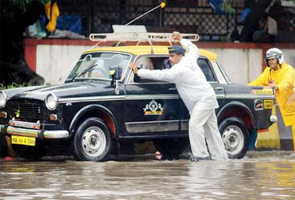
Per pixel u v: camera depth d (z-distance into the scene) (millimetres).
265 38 36219
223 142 22344
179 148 23344
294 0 35531
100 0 35406
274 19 36562
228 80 22875
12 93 21609
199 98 21469
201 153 21547
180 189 15477
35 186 15859
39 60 34406
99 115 21125
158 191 15203
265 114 23219
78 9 35438
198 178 17156
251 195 14836
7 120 21672
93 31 35531
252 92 22984
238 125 22734
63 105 20312
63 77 22750
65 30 35156
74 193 14922
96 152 20859
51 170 18594
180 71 21219
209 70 22688
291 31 36781
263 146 25734
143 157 23219
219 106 22438
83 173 17984
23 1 30078
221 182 16547
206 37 36156
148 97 21453
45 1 30531
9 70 32156
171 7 35688
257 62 36219
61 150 22547
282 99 22688
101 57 22125
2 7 30656
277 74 22891
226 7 34875
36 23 34906
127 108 21203
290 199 14461
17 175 17641
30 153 22016
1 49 32656
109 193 14922
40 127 20547
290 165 19969
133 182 16453
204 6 36000
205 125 21922
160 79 21219
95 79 21781
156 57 21984
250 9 35844
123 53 21797
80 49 34688
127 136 21234
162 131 21719
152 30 32875
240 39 36469
